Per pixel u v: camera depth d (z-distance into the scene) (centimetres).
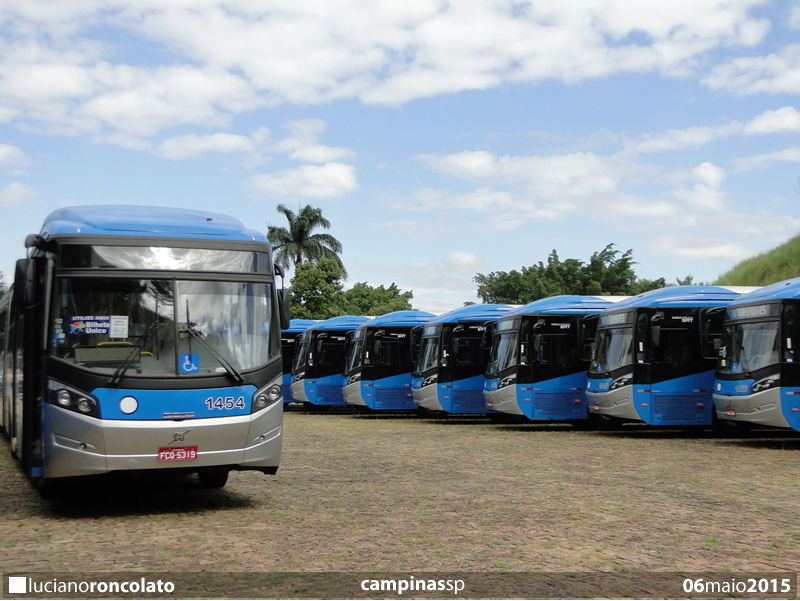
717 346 1939
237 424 944
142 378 912
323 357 3188
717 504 1009
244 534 842
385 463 1460
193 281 970
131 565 709
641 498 1058
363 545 789
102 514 966
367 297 7612
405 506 1007
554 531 851
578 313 2220
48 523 909
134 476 1301
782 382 1639
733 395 1728
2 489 1178
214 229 1020
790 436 2014
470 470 1355
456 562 720
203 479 1174
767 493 1095
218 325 968
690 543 791
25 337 992
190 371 936
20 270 926
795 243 4172
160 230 987
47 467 905
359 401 2802
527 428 2345
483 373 2525
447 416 2950
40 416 947
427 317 2883
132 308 938
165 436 907
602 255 4962
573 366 2195
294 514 958
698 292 2003
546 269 5109
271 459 977
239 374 954
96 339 916
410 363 2823
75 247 937
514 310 2448
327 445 1806
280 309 1048
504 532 847
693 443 1827
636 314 1969
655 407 1938
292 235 5666
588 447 1739
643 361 1947
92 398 895
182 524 899
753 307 1733
